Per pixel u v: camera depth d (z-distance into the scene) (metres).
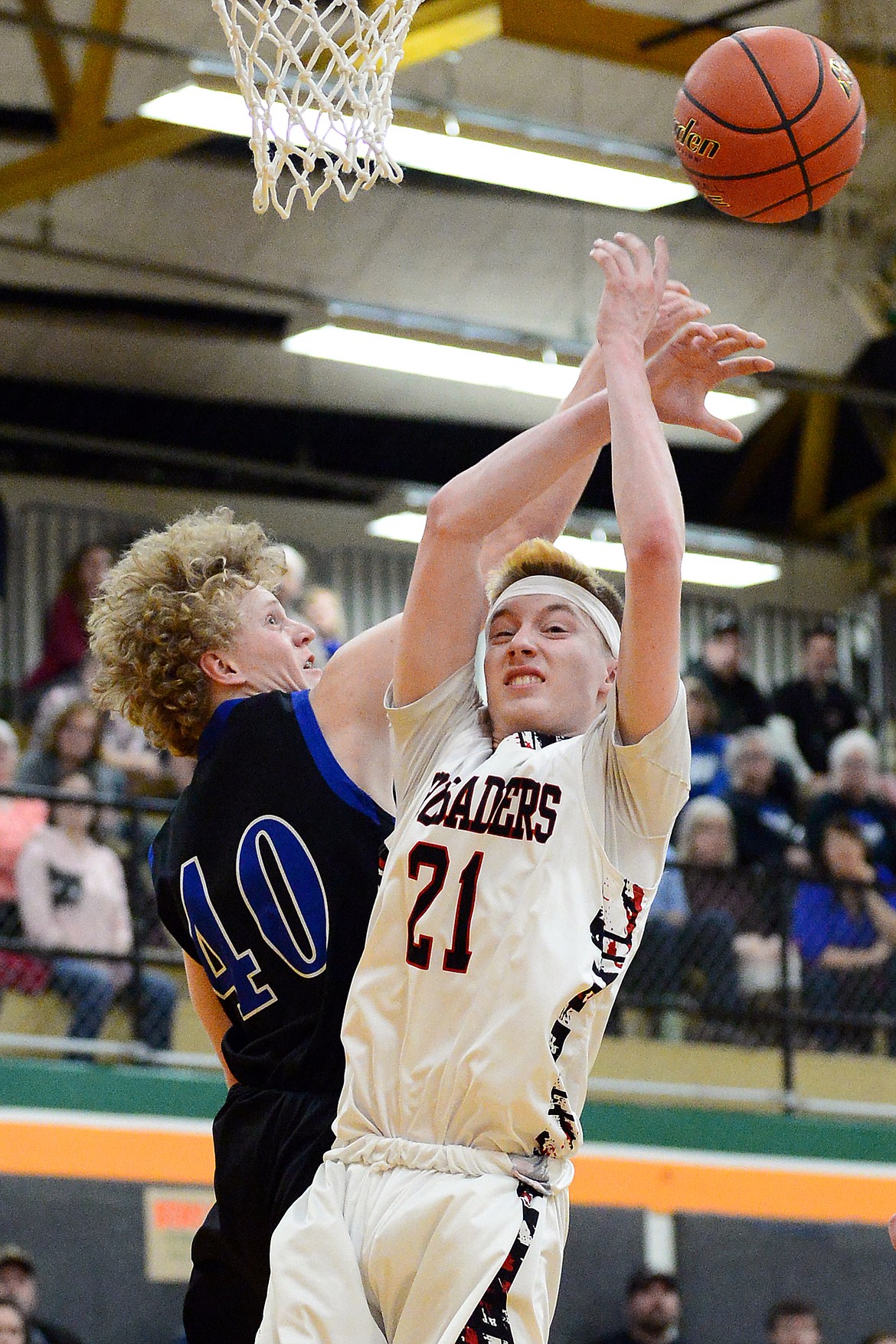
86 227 14.95
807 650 15.12
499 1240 2.72
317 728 3.28
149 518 17.05
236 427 18.00
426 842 2.93
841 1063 11.20
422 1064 2.85
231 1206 3.15
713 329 3.24
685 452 19.31
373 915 2.99
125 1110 9.17
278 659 3.48
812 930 11.38
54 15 12.88
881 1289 10.11
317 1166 3.05
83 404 17.48
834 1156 10.52
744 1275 9.84
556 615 3.09
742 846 12.45
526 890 2.86
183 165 14.19
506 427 18.81
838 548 18.83
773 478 19.62
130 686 3.47
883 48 13.16
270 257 15.40
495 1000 2.81
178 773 11.62
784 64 4.19
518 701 3.04
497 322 16.42
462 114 10.58
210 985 3.38
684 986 10.77
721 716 13.98
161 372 17.31
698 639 16.58
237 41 4.38
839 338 17.00
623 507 2.90
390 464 18.58
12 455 17.05
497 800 2.91
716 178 4.24
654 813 2.95
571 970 2.80
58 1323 8.56
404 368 12.80
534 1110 2.78
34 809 9.97
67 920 9.52
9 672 15.37
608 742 2.96
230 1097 3.24
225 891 3.23
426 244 15.29
